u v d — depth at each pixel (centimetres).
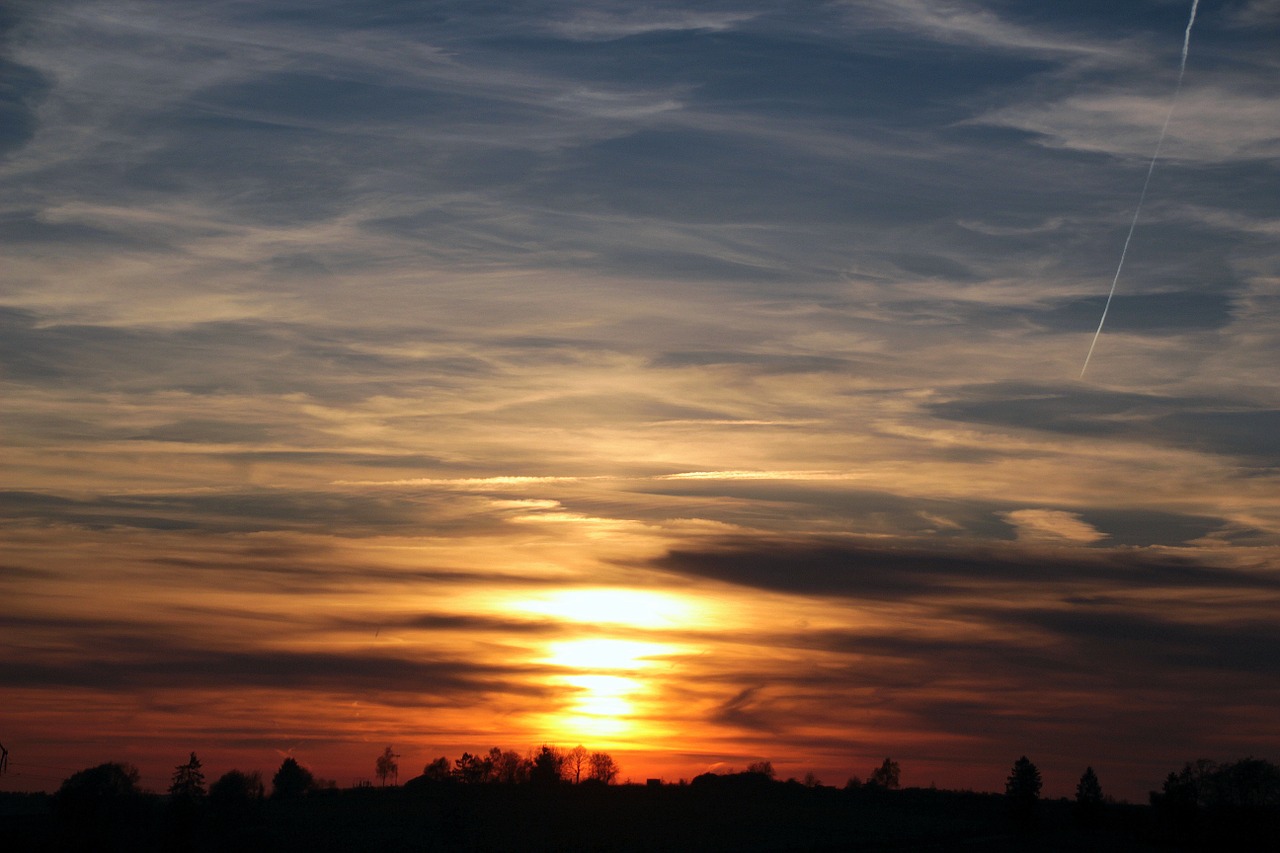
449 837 11912
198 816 11875
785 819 13775
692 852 11269
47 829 11431
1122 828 13675
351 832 12081
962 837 12644
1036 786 14150
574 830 12600
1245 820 12444
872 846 11731
